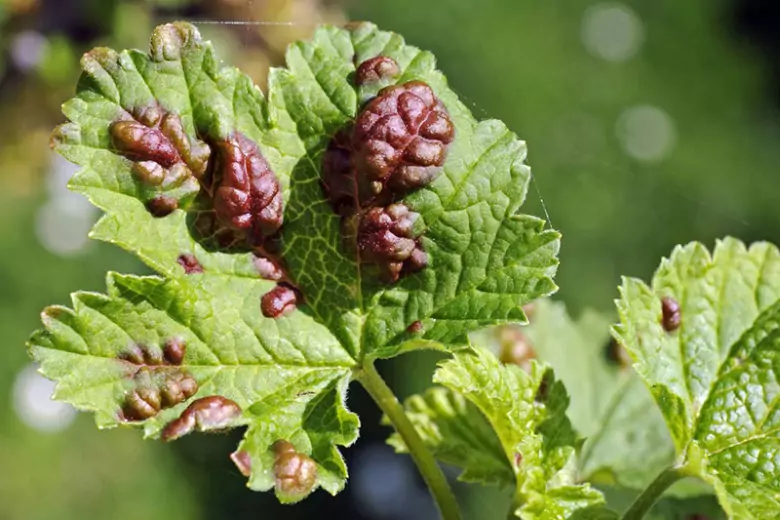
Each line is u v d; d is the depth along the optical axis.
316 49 0.30
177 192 0.29
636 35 1.04
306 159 0.29
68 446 0.70
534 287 0.29
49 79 0.41
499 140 0.29
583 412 0.34
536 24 1.00
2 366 0.69
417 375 0.66
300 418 0.29
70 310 0.28
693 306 0.31
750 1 1.13
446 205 0.29
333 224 0.29
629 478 0.34
